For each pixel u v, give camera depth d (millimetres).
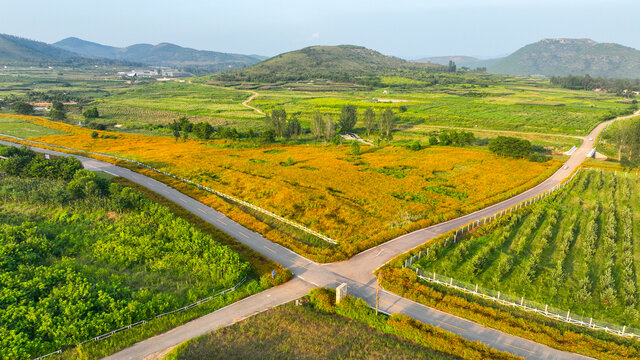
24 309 33812
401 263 45469
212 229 55375
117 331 33562
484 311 36750
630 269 44469
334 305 37812
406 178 82688
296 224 57531
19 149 87938
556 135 138125
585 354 31516
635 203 69688
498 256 48438
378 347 32031
